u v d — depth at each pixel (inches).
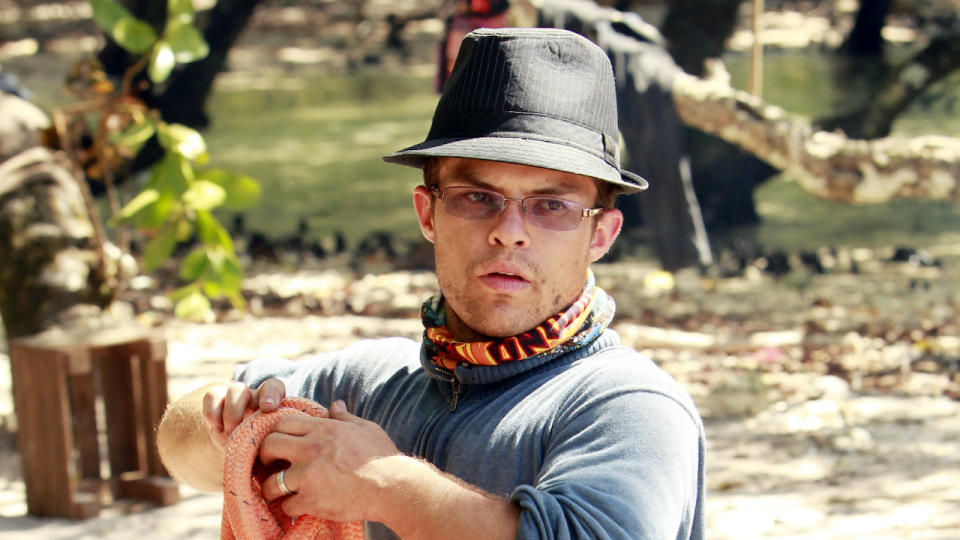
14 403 345.1
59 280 398.9
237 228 781.9
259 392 136.9
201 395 158.6
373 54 1951.3
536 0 578.6
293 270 677.3
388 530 144.4
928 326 525.7
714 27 709.9
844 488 345.1
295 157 1128.2
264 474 132.9
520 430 133.9
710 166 771.4
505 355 136.6
